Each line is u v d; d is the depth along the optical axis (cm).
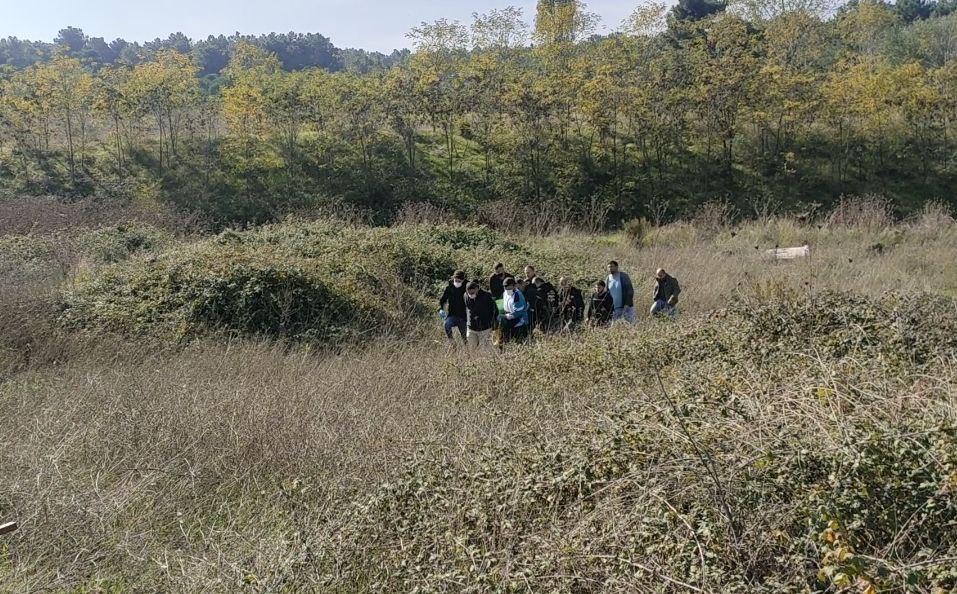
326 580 407
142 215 2464
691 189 3244
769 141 3566
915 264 1748
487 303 1162
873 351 694
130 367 957
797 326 807
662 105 3312
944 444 379
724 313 934
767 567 349
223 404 731
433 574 384
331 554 425
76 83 3353
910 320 776
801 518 361
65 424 676
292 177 3172
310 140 3462
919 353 683
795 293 930
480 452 506
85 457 622
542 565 365
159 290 1278
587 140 3472
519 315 1169
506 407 679
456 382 816
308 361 1055
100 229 2042
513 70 3638
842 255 1827
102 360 1026
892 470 370
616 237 2555
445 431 599
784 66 3841
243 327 1221
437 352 1152
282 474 591
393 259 1639
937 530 350
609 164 3353
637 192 3222
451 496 448
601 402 632
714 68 3338
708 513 373
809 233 2292
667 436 447
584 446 467
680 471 398
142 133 3544
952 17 5597
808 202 3184
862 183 3350
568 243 2173
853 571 308
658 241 2339
